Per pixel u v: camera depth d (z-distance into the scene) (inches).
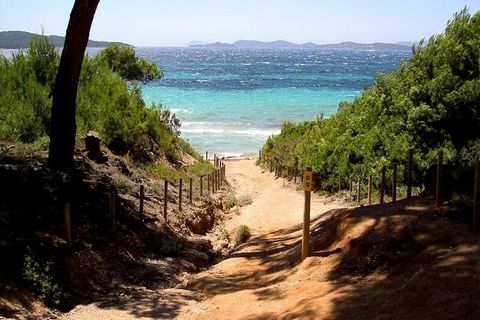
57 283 336.5
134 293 364.5
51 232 382.9
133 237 461.1
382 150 779.4
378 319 247.9
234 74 4852.4
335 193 862.5
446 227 329.1
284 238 526.6
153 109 930.7
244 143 1806.1
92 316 313.4
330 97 2876.5
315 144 1009.5
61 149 491.8
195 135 1897.1
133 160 735.7
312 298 298.5
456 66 716.0
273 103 2625.5
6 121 619.5
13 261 333.1
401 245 328.8
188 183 785.6
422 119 709.3
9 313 288.2
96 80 807.7
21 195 417.7
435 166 425.1
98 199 494.0
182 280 418.0
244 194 973.8
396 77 837.2
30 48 740.0
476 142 581.6
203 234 629.6
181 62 7514.8
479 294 240.2
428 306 244.4
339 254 360.5
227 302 336.8
